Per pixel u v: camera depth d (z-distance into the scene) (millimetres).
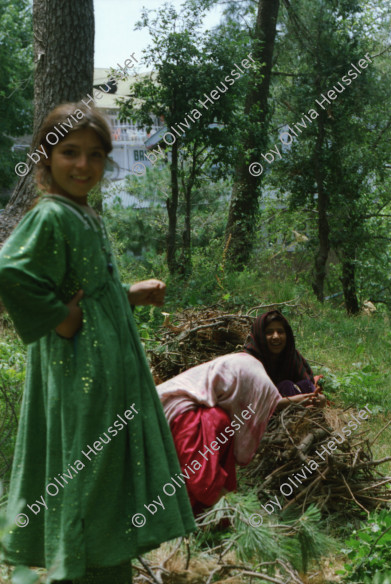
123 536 2250
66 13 6969
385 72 13359
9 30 23625
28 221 2188
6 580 2416
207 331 5098
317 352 7438
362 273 17469
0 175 23875
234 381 3645
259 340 4316
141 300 2598
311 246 15281
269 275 12758
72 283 2250
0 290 2076
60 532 2186
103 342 2236
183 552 2924
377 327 9562
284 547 2887
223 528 3301
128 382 2289
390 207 17344
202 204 13008
